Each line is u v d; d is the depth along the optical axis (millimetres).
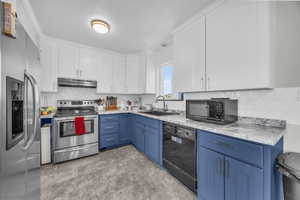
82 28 2164
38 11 1722
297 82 1386
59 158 2223
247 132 1102
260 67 1194
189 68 1929
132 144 3111
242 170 1040
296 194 884
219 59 1530
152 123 2260
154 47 3018
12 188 770
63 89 2891
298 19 1399
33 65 1178
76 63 2756
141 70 3320
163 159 2002
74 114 2422
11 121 755
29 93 1077
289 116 1251
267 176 916
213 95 1967
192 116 1688
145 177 1838
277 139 963
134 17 1871
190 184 1528
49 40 2473
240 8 1333
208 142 1313
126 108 3455
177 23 2033
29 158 1056
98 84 3029
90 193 1526
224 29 1476
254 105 1500
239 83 1347
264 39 1167
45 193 1516
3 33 682
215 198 1239
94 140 2574
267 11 1150
